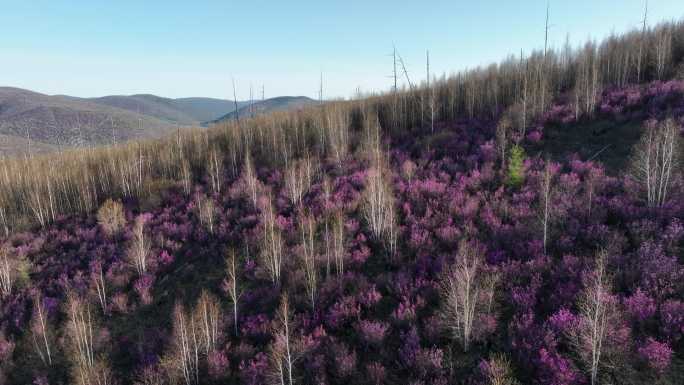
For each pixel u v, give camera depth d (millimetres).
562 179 14766
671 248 9312
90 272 16859
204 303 10602
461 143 22844
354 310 10438
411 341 8719
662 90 21516
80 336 11398
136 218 22078
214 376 9617
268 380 8898
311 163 25438
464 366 7973
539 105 24203
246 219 18562
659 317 7492
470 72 40219
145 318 13398
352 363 8586
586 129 20703
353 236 15078
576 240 11078
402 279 11133
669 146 11969
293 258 13977
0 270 16281
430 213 14945
